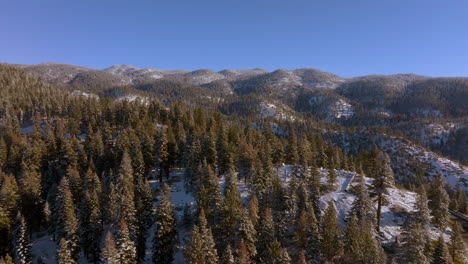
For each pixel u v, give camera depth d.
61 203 52.91
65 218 48.88
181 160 82.44
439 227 59.84
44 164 82.00
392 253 48.59
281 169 79.44
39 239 59.06
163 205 46.41
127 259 40.69
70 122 105.38
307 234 44.78
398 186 85.44
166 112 119.50
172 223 46.66
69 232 45.84
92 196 52.47
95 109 116.75
